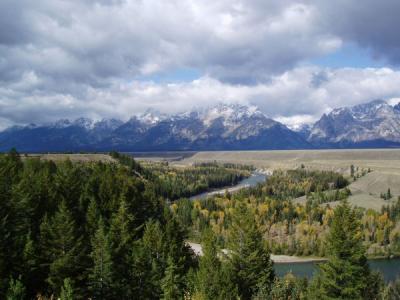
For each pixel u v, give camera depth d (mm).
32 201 77125
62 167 129375
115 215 83188
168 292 55656
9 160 123312
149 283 60469
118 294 57250
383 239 188500
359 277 48406
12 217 66125
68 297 44125
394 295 67000
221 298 45188
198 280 51938
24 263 55594
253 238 58906
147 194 110562
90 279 56594
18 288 46562
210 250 60312
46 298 52281
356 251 48656
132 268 61438
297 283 60812
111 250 59281
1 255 52500
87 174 141750
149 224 78812
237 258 57844
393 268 159625
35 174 106250
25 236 63969
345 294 48281
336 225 50375
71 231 59594
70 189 94500
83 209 88188
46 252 58781
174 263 67812
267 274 56125
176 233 80938
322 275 53469
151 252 68000
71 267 55844
